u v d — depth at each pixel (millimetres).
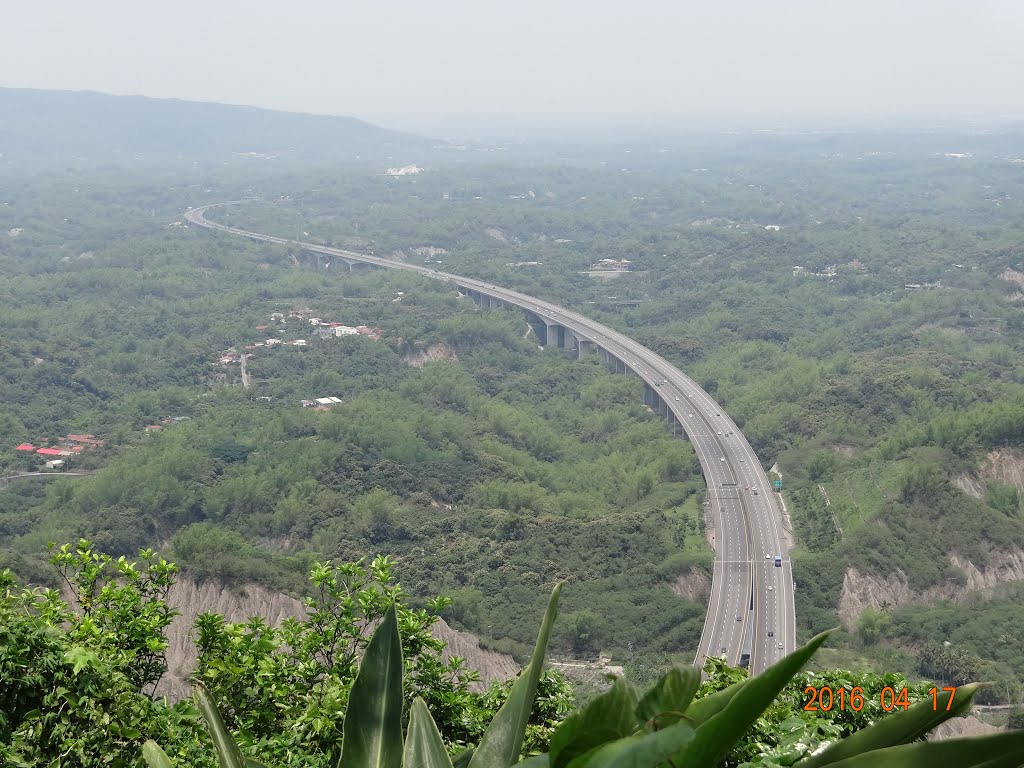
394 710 5859
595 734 4508
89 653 12648
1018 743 4406
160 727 13469
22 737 11844
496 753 5309
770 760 11086
